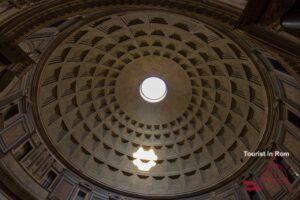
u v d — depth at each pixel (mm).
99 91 22000
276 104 16594
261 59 15336
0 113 15531
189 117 23156
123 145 23391
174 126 23688
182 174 22250
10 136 16312
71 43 17766
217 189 20266
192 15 11617
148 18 17656
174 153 23250
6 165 15258
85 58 19531
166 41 19875
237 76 18969
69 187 19297
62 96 20062
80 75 20250
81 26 16609
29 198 15891
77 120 21641
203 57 19844
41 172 17719
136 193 21391
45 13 10789
